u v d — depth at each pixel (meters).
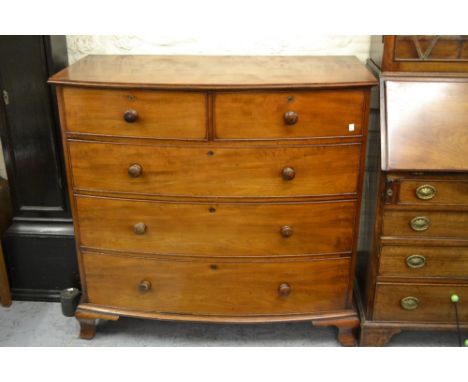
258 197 2.05
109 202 2.12
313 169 2.01
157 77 1.97
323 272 2.21
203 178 2.02
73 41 2.54
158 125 1.95
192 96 1.89
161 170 2.02
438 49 2.00
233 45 2.54
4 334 2.44
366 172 2.53
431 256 2.15
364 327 2.28
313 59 2.38
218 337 2.45
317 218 2.10
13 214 2.58
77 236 2.21
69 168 2.08
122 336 2.45
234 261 2.17
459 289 2.20
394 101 2.01
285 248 2.15
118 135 1.98
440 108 2.00
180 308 2.29
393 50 2.01
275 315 2.28
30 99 2.36
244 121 1.93
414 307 2.24
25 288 2.67
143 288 2.20
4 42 2.27
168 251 2.17
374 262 2.19
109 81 1.90
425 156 1.95
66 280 2.65
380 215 2.10
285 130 1.94
